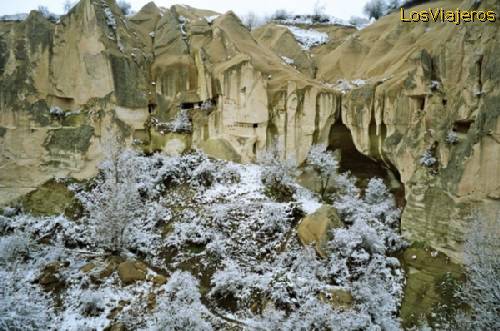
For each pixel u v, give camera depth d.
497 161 13.30
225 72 22.36
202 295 13.88
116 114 21.80
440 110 16.12
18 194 21.34
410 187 16.67
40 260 15.63
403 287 14.38
